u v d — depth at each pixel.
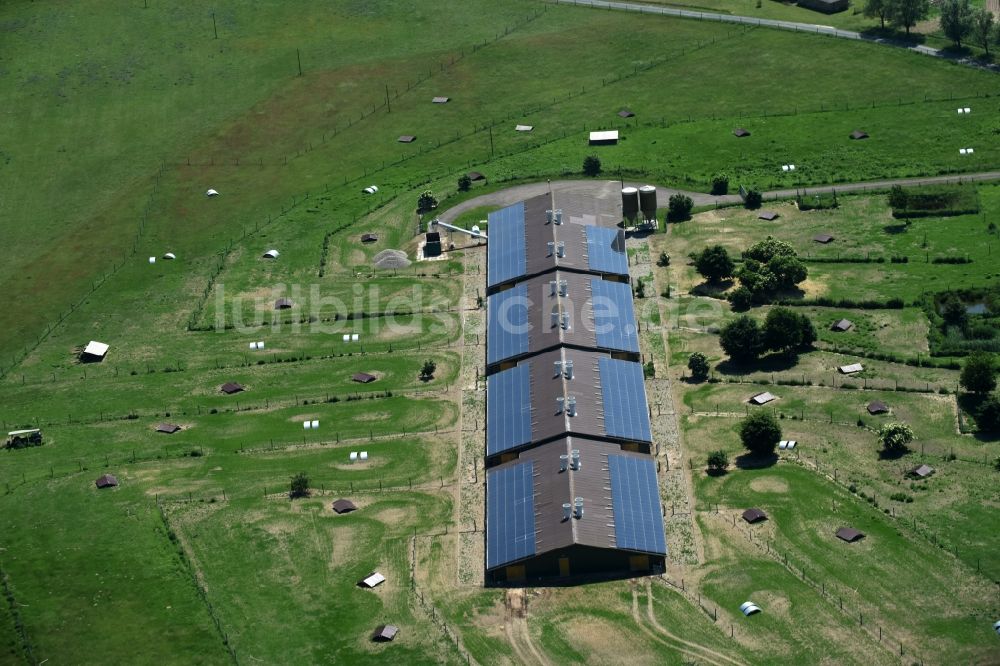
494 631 182.25
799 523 196.00
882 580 183.75
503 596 188.50
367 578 193.50
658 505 198.75
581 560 190.00
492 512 199.62
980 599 178.38
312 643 183.00
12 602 195.88
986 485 197.88
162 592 194.75
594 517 193.12
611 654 176.50
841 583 184.25
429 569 195.12
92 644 187.38
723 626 179.25
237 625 187.50
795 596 182.88
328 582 194.25
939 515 193.62
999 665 167.88
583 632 180.62
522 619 184.00
